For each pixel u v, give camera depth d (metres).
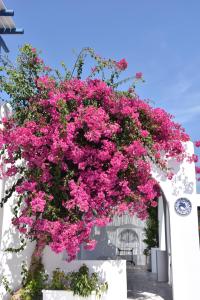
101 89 8.85
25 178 8.80
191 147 10.28
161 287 12.34
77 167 8.66
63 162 8.38
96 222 8.30
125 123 8.88
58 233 8.05
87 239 8.33
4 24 11.42
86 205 8.00
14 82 8.76
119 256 20.42
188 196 10.13
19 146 8.41
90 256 14.84
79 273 9.20
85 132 8.47
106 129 8.42
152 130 9.48
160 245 15.27
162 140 9.62
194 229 10.03
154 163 9.65
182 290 9.81
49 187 8.48
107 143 8.45
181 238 9.99
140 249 20.98
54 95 8.45
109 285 9.41
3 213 9.33
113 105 8.91
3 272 9.16
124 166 8.49
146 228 18.89
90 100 8.90
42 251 9.41
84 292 8.84
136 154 8.59
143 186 8.81
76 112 8.59
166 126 9.45
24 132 8.13
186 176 10.19
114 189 8.74
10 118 8.75
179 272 9.89
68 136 8.12
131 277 14.77
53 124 8.36
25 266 9.45
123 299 9.39
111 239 21.27
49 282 9.52
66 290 8.92
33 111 8.61
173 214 10.08
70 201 8.12
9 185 9.40
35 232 8.62
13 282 9.23
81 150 8.38
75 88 8.88
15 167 8.82
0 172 9.10
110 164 8.60
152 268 16.41
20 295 8.86
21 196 8.88
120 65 9.12
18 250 9.30
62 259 9.78
